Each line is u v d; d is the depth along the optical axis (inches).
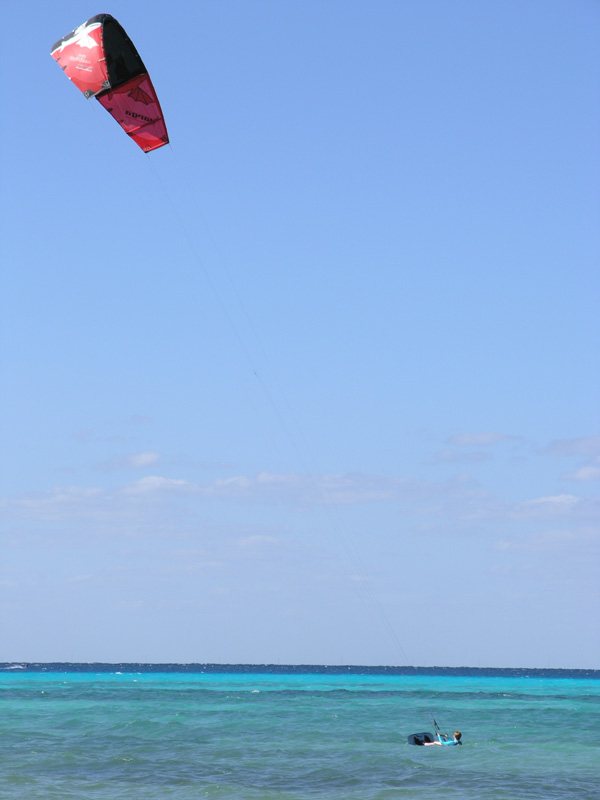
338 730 1790.1
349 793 1058.1
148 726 1811.0
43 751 1392.7
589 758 1405.0
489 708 2539.4
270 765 1282.0
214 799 1006.4
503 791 1082.1
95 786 1077.8
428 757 1391.5
